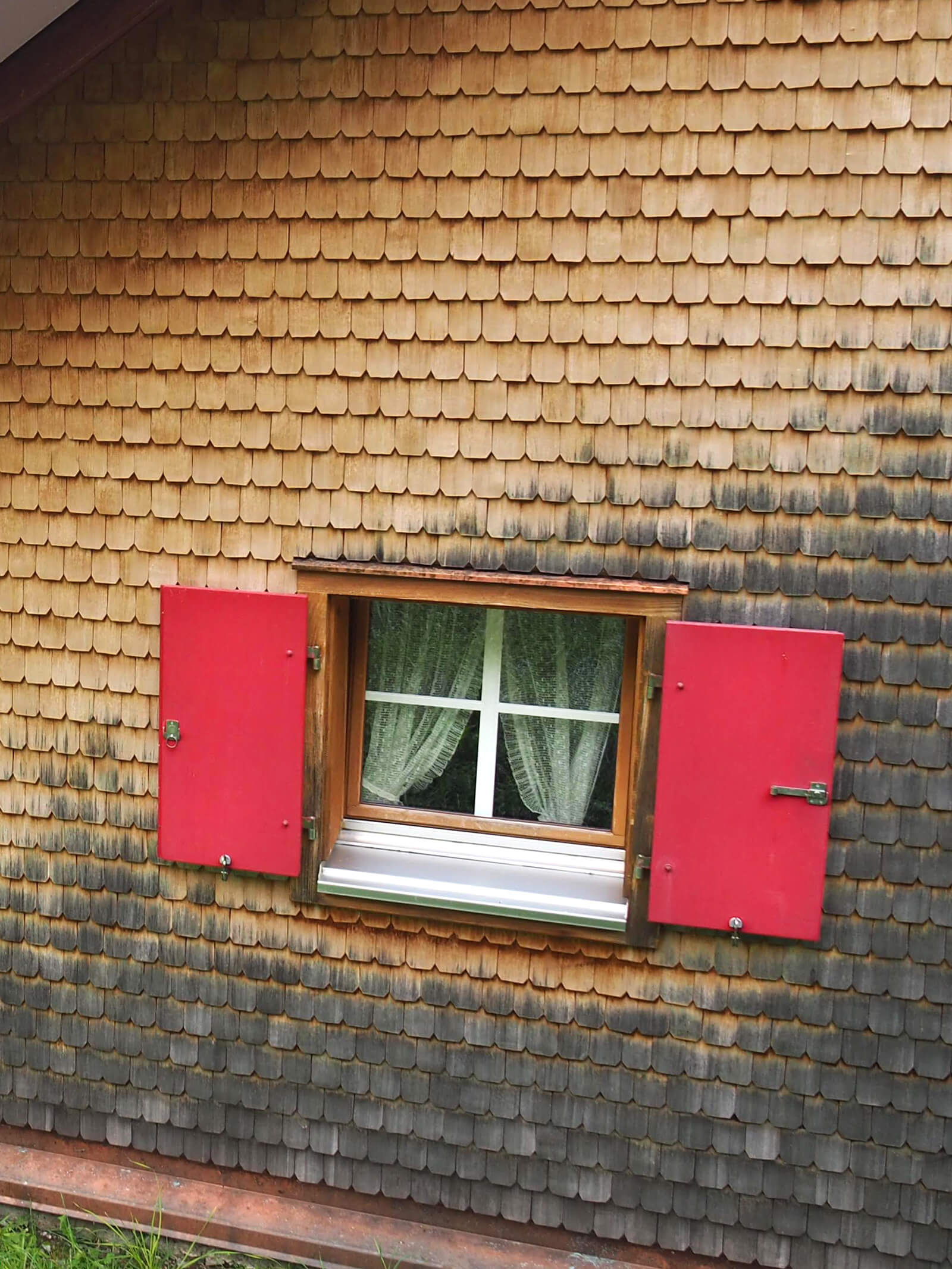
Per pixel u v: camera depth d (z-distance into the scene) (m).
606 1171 3.53
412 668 3.71
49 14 3.19
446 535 3.43
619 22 3.18
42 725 3.85
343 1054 3.70
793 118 3.11
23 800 3.90
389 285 3.40
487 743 3.69
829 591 3.20
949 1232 3.31
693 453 3.25
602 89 3.21
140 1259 3.65
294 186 3.44
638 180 3.21
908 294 3.09
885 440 3.14
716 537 3.25
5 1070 4.02
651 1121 3.48
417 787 3.75
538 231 3.29
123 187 3.56
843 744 3.23
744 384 3.20
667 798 3.26
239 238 3.49
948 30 3.00
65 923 3.91
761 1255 3.44
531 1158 3.58
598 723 3.61
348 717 3.73
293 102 3.41
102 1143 3.97
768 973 3.34
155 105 3.51
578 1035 3.51
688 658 3.21
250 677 3.54
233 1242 3.67
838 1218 3.38
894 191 3.07
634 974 3.44
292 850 3.56
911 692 3.18
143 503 3.66
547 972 3.51
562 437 3.33
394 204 3.37
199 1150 3.87
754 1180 3.42
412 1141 3.67
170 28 3.47
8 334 3.71
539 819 3.67
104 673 3.77
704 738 3.22
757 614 3.24
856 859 3.26
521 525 3.37
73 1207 3.82
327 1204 3.77
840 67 3.07
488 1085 3.59
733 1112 3.41
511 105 3.27
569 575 3.35
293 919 3.69
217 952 3.78
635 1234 3.52
